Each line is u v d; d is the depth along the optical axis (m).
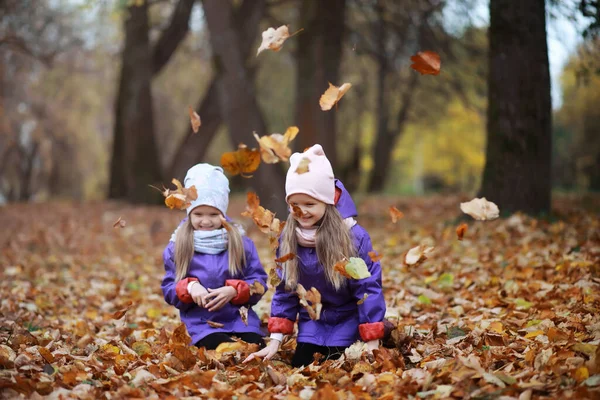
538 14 8.03
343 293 3.66
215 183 4.00
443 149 33.62
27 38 17.14
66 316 5.54
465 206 3.08
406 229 10.10
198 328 3.92
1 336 4.15
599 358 2.82
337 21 13.68
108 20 18.84
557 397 2.62
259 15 15.76
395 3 13.38
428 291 5.29
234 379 3.23
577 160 22.45
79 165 34.81
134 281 7.44
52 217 14.98
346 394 2.89
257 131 12.88
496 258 6.29
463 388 2.79
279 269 3.63
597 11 7.40
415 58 2.89
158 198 18.27
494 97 8.27
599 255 5.61
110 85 29.92
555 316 3.95
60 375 3.21
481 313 4.52
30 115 28.70
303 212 3.50
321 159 3.50
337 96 3.12
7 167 34.81
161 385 3.08
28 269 7.94
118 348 3.90
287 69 23.88
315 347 3.66
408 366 3.44
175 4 17.78
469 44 13.98
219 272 3.95
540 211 8.19
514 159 8.16
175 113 28.55
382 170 27.20
